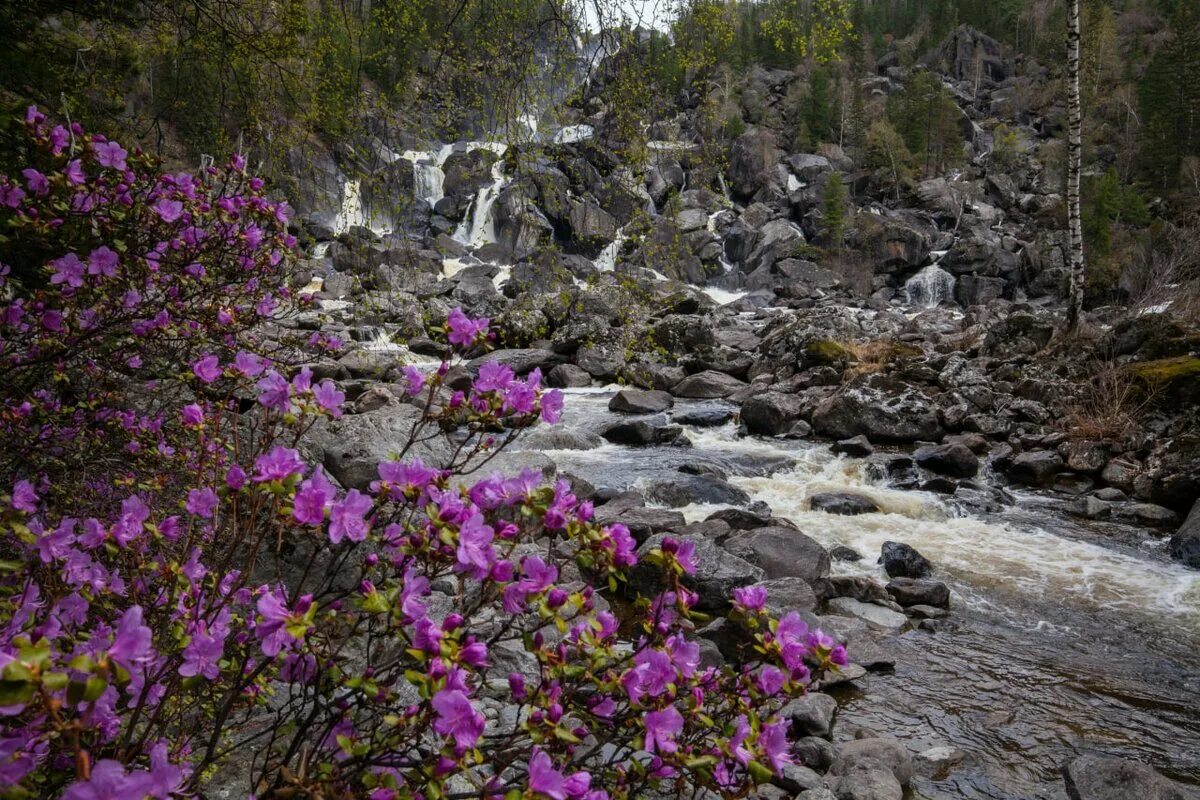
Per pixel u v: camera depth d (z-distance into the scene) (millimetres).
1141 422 10062
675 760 1387
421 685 1249
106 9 5832
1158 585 6449
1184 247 17500
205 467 1949
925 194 45719
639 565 5195
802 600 5441
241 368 1924
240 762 2041
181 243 2615
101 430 2531
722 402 14273
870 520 7996
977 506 8578
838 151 52594
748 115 53062
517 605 1421
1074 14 13250
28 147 2670
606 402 14289
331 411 1619
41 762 1278
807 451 10812
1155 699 4648
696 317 17328
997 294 36000
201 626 1505
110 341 2502
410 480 1468
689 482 8477
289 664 1481
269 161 5406
